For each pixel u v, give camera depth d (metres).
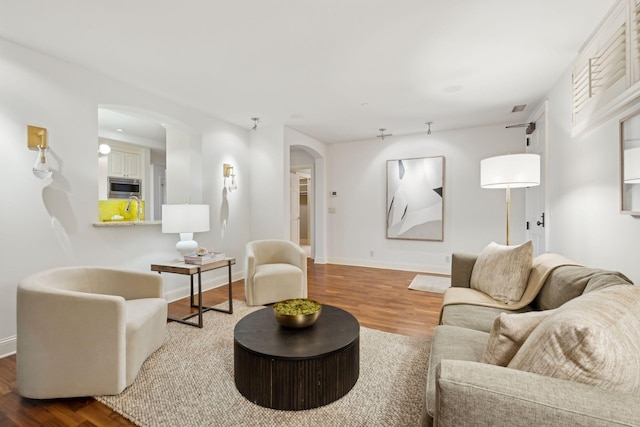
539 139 3.66
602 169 2.08
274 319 2.09
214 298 3.66
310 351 1.65
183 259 3.08
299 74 2.88
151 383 1.87
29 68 2.39
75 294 1.71
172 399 1.71
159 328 2.26
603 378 0.77
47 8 1.92
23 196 2.37
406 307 3.35
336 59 2.60
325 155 5.96
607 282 1.42
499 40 2.30
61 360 1.70
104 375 1.73
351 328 1.94
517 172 2.46
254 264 3.37
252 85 3.14
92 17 2.01
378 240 5.57
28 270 2.39
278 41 2.32
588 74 2.20
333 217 5.95
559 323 0.83
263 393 1.64
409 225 5.28
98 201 2.85
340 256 5.90
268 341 1.76
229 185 4.41
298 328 1.90
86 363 1.71
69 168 2.63
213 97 3.47
